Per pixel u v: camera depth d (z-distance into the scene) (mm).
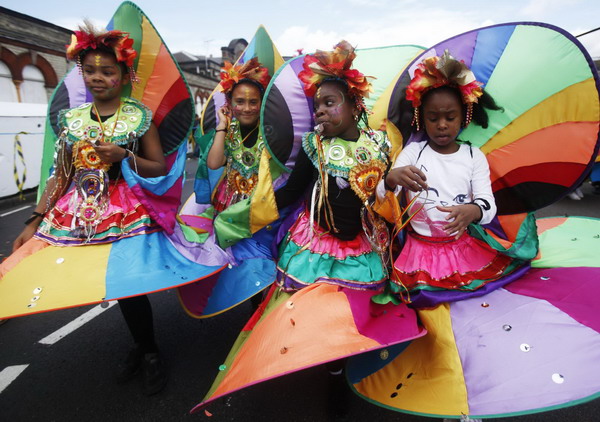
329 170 1930
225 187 2877
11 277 1935
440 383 1526
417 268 1897
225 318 3219
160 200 2301
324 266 1896
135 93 2449
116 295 1817
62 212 2168
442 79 1754
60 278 1911
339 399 2061
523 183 2041
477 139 2068
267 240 2586
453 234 1933
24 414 2223
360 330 1625
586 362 1404
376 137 2055
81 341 2953
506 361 1471
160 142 2518
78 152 2166
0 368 2645
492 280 1844
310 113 2205
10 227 6328
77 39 2074
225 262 2322
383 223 2074
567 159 1912
